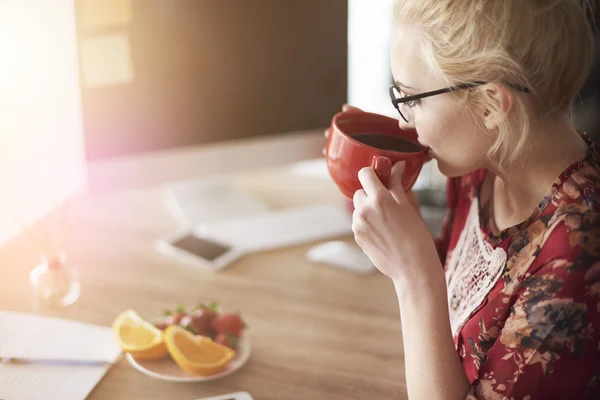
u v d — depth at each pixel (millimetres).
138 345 987
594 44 780
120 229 1443
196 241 1377
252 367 1000
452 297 939
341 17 1450
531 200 816
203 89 1370
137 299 1175
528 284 754
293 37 1416
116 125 1320
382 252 824
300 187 1726
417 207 1029
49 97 1479
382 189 818
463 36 718
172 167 1390
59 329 1060
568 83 744
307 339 1076
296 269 1304
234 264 1312
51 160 1520
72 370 967
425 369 797
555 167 784
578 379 734
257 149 1452
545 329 725
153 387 948
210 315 1044
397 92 827
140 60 1300
